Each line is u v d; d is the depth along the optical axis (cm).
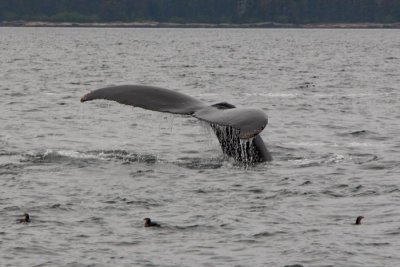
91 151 7194
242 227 4806
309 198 5469
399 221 4912
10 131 8744
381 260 4262
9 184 5819
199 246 4488
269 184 5788
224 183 5806
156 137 8469
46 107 11238
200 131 8888
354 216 5044
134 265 4209
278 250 4416
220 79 17212
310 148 7606
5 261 4266
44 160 6644
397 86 15500
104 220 4956
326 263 4219
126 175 6088
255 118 5097
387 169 6400
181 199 5416
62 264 4225
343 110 11262
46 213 5106
